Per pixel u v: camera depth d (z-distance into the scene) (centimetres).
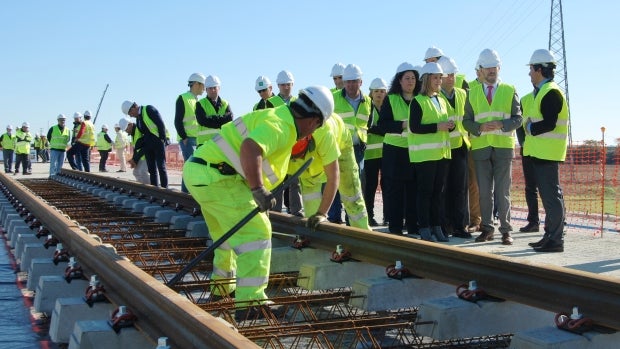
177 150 3731
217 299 551
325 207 578
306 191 695
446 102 866
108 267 477
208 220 562
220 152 502
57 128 2339
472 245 843
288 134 473
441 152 834
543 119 776
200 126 1181
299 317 492
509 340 432
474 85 891
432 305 426
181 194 1049
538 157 789
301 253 642
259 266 492
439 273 494
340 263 568
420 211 845
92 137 2412
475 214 995
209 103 1174
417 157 832
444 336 413
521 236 934
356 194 692
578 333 372
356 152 1012
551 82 788
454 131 891
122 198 1319
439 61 896
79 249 579
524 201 1688
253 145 454
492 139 845
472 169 987
